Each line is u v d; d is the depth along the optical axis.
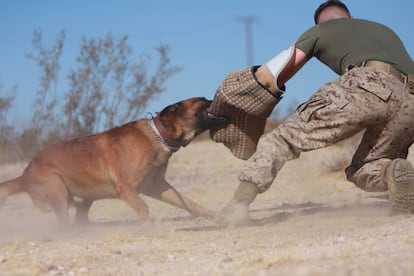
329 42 9.07
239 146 9.76
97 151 11.02
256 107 9.09
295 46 9.07
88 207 11.52
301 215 10.05
